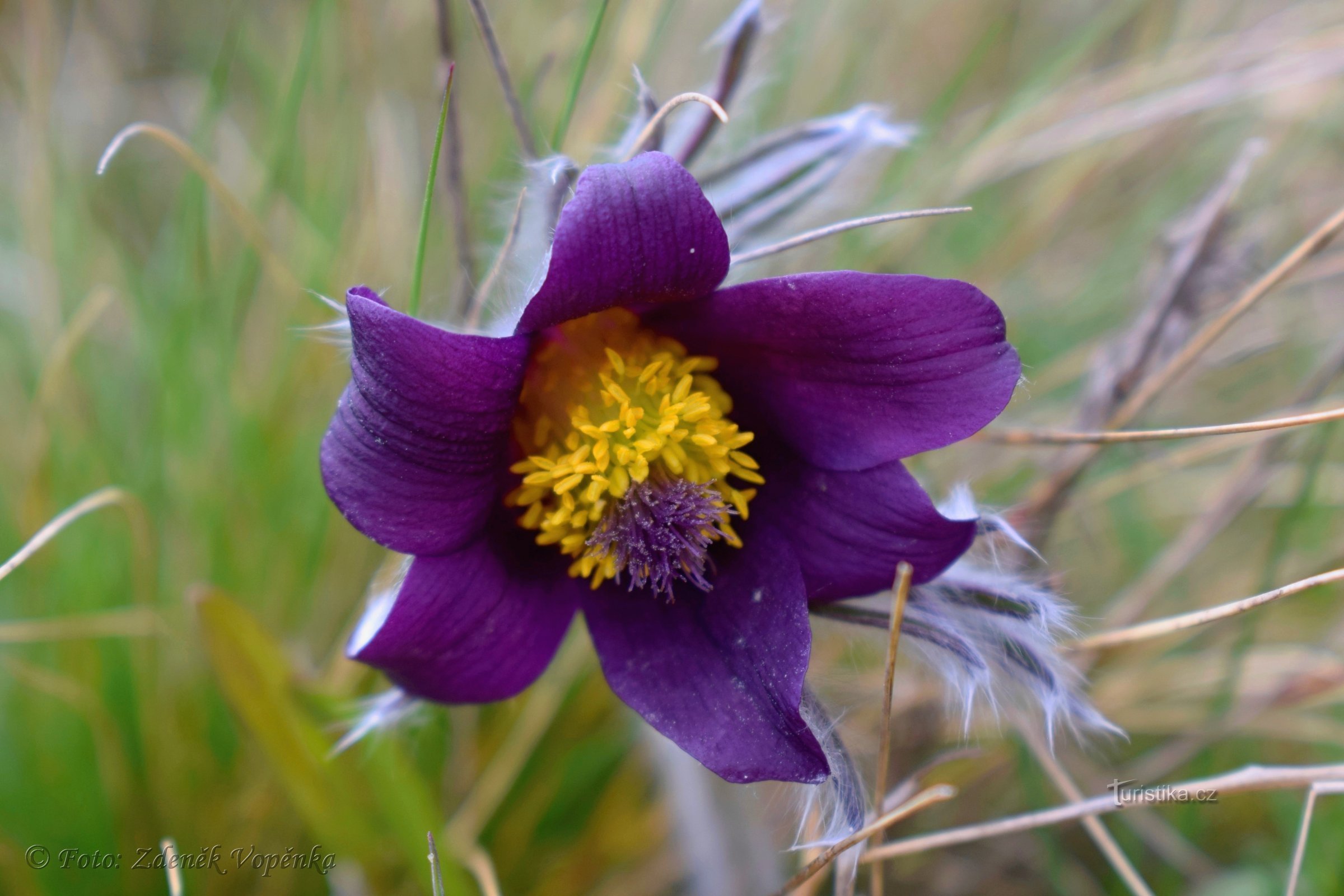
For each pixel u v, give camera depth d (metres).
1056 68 0.32
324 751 0.26
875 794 0.25
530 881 0.29
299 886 0.28
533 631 0.24
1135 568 0.31
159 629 0.27
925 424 0.23
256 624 0.25
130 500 0.27
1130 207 0.36
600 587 0.24
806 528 0.24
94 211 0.32
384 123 0.31
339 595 0.29
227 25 0.30
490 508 0.23
